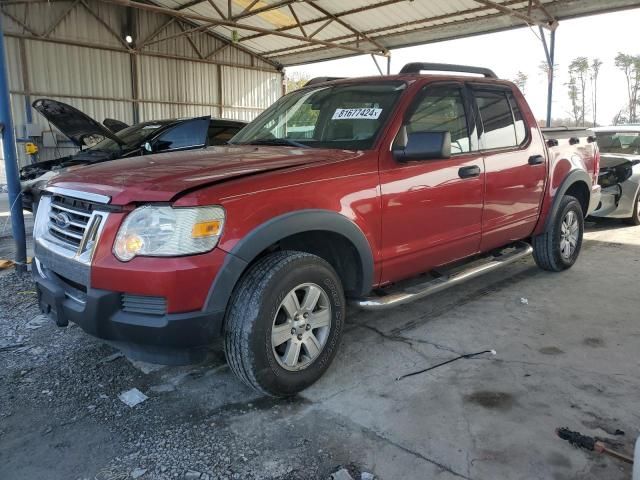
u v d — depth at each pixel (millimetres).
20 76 14227
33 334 3797
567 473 2291
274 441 2561
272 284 2705
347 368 3295
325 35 16609
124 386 3096
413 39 15766
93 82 15680
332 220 2938
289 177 2840
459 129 3883
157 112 17328
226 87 19219
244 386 3100
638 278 5109
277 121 4102
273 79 20781
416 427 2648
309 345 2965
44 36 14445
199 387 3088
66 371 3270
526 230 4691
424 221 3533
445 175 3633
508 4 12734
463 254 3992
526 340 3693
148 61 16875
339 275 3348
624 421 2672
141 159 3297
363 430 2633
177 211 2480
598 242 6746
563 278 5137
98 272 2539
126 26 16109
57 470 2371
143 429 2674
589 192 5445
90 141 8016
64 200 2957
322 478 2295
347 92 3830
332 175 3002
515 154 4312
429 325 3982
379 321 4066
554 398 2904
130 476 2322
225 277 2562
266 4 14539
